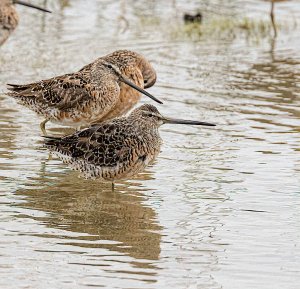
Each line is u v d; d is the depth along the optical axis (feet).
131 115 44.73
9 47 70.69
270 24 78.54
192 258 37.29
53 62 67.21
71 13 80.12
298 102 59.57
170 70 66.54
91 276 35.35
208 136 53.21
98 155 44.11
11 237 38.93
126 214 42.11
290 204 43.14
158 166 48.37
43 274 35.37
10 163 48.26
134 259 37.06
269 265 36.65
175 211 42.47
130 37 74.54
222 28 77.87
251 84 63.46
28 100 52.26
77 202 43.47
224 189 45.11
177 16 80.94
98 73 51.34
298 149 50.83
